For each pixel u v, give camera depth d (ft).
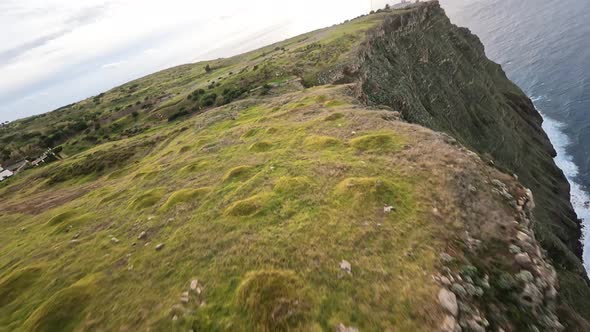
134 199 105.81
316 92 177.37
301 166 84.17
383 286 41.81
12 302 65.77
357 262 46.75
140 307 49.26
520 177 196.24
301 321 38.42
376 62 190.70
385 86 162.91
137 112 518.78
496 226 52.80
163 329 43.32
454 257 45.93
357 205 60.18
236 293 45.32
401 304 38.91
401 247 48.42
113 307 51.24
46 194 241.76
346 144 91.56
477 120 217.97
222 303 44.80
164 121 421.18
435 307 38.04
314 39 611.88
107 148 333.83
